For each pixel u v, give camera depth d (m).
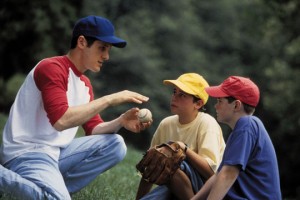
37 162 8.33
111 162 8.89
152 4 76.06
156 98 65.44
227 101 7.86
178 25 75.88
